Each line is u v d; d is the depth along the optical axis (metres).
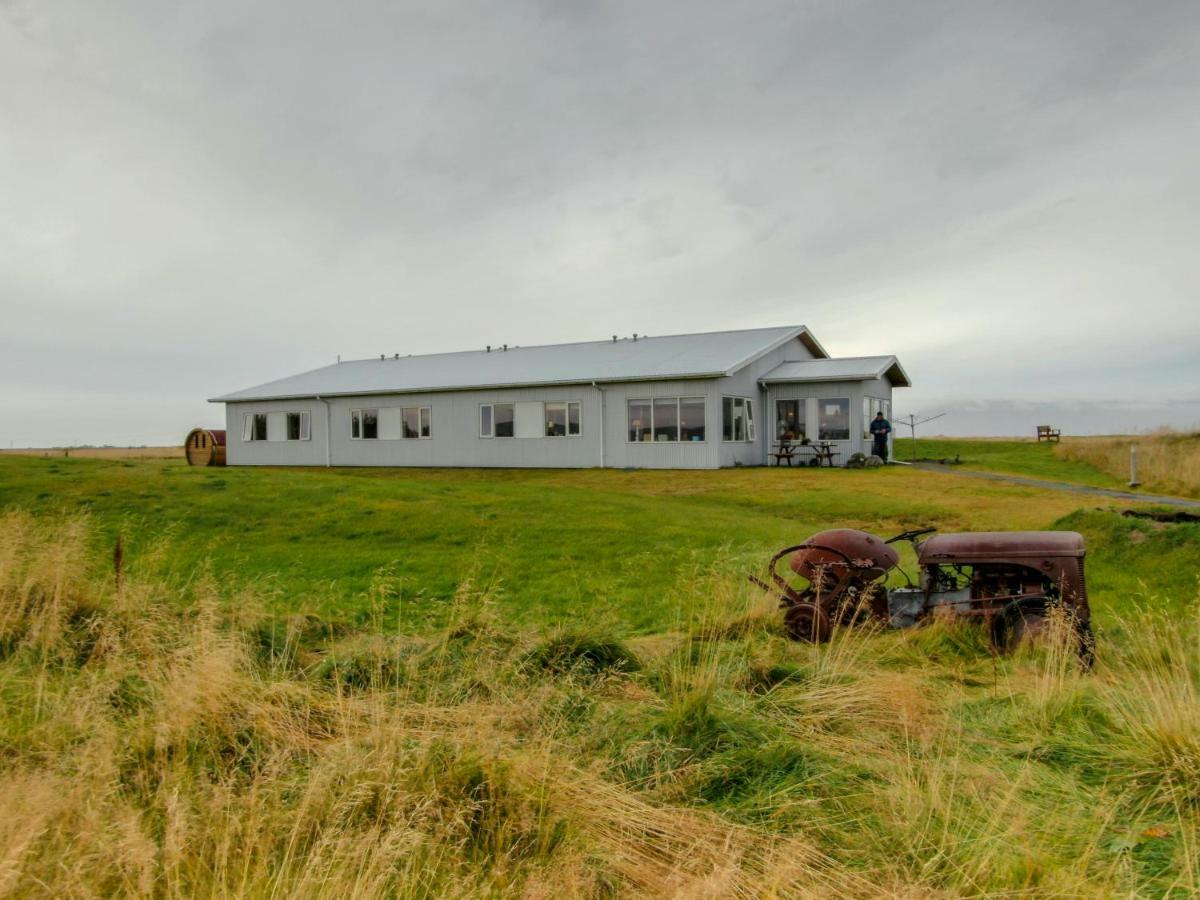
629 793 4.07
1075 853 3.48
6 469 17.39
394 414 31.97
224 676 4.84
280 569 10.58
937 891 3.23
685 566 10.49
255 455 35.12
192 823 3.45
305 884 3.04
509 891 3.22
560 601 9.09
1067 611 6.68
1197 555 9.92
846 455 28.97
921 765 4.27
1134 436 40.19
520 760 4.06
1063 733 4.83
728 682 5.70
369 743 4.30
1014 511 17.06
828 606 7.47
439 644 6.26
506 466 29.81
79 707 4.59
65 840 3.26
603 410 28.17
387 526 13.35
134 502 14.68
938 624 7.11
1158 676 5.76
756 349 28.77
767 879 3.26
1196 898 3.09
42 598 6.72
